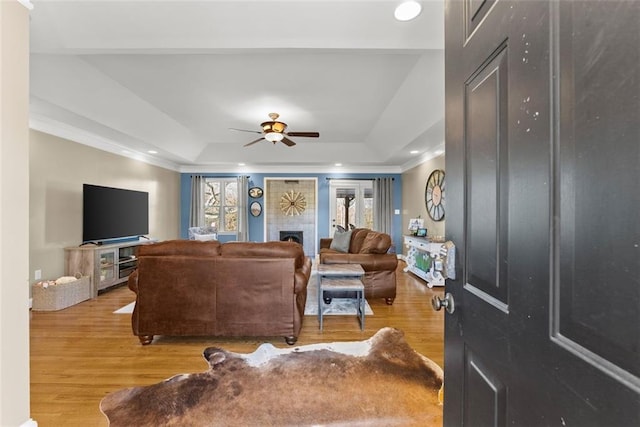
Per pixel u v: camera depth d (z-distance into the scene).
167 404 1.81
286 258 2.60
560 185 0.49
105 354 2.43
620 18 0.40
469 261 0.81
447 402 0.94
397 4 1.83
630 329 0.38
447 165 0.95
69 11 1.90
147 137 4.66
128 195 4.96
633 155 0.38
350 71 3.07
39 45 2.06
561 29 0.49
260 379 2.07
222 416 1.71
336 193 7.58
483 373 0.73
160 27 1.99
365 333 2.85
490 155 0.71
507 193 0.64
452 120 0.92
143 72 3.12
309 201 7.91
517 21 0.60
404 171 7.17
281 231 7.88
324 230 7.55
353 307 3.60
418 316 3.31
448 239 0.94
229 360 2.32
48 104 3.15
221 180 7.49
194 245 2.63
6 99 1.30
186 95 3.72
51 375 2.12
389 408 1.78
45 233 3.68
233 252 2.62
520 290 0.59
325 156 6.64
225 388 1.96
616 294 0.40
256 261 2.59
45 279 3.68
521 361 0.59
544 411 0.53
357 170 7.49
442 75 2.92
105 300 3.87
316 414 1.72
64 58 2.78
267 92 3.62
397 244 7.38
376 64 2.93
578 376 0.45
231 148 6.41
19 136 1.35
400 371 2.18
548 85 0.52
